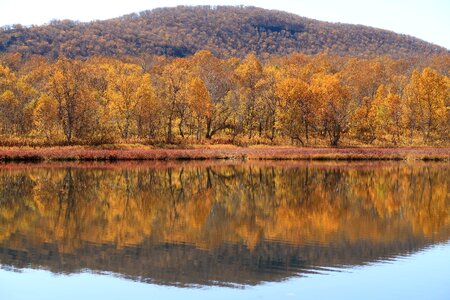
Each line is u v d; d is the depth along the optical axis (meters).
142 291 17.86
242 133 92.62
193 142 81.31
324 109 85.00
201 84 81.62
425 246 24.42
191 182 47.53
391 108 90.94
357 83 115.75
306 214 32.50
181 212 32.66
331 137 91.38
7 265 20.64
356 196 40.47
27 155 63.06
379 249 23.77
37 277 19.27
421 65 156.62
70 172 52.84
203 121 89.31
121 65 107.25
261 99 89.38
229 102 88.38
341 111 87.12
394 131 93.81
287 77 92.56
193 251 23.08
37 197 37.12
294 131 86.88
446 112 87.69
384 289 18.22
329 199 38.75
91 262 21.19
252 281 18.91
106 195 38.94
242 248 23.66
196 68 103.50
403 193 42.31
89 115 76.06
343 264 21.23
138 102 78.12
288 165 64.12
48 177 48.44
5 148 66.50
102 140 75.69
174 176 51.56
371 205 36.31
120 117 79.69
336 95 85.12
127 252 22.75
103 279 19.14
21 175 49.34
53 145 71.75
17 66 128.88
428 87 88.81
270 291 17.94
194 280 19.12
